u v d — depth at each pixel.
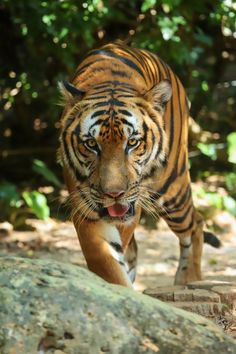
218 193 18.78
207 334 6.54
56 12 16.23
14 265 6.72
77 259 14.19
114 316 6.42
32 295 6.44
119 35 19.00
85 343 6.30
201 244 11.75
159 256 14.55
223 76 23.31
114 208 8.84
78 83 9.72
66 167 9.37
